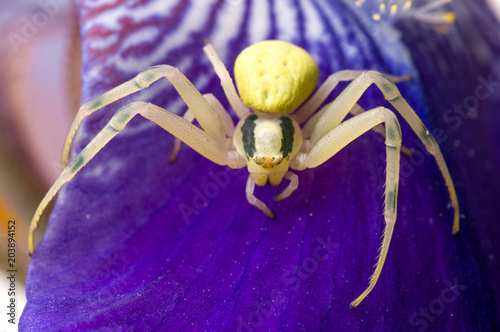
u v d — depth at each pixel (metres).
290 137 0.07
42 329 0.06
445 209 0.07
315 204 0.07
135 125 0.07
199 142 0.07
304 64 0.07
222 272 0.07
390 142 0.06
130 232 0.07
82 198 0.07
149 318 0.06
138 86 0.07
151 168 0.07
